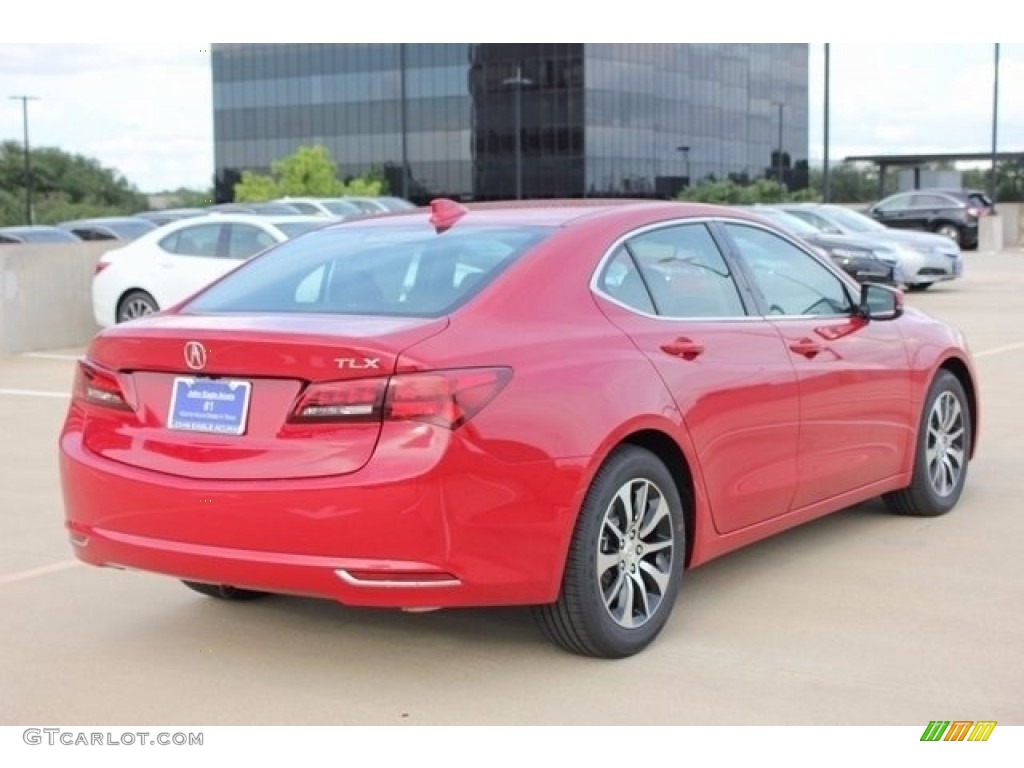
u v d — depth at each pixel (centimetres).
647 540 468
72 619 519
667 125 8812
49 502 730
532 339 436
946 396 659
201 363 425
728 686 429
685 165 9050
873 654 456
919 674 436
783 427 530
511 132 8350
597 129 8150
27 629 507
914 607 509
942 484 659
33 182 11306
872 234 2206
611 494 442
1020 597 520
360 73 9044
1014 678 432
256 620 513
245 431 419
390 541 396
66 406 1103
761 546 607
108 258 1572
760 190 7400
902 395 616
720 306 522
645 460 458
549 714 410
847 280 606
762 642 471
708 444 488
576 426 428
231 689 440
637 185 8531
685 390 477
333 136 9238
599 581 441
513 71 8269
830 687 427
